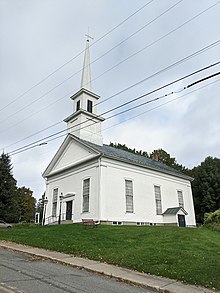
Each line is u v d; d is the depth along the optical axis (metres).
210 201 45.22
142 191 27.67
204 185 46.62
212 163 49.44
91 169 25.55
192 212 33.97
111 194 24.39
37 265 9.39
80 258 10.95
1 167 43.72
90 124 30.47
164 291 7.19
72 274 8.37
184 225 29.45
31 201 66.31
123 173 26.33
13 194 43.59
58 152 30.34
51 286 6.71
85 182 25.88
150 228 19.05
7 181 43.56
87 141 29.34
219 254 11.87
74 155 28.33
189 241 14.30
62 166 29.77
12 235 17.19
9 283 6.69
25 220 63.97
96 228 18.64
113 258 10.74
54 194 29.83
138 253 11.51
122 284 7.72
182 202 33.00
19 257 10.80
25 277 7.43
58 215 27.91
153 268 9.35
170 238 14.96
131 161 27.14
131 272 8.97
